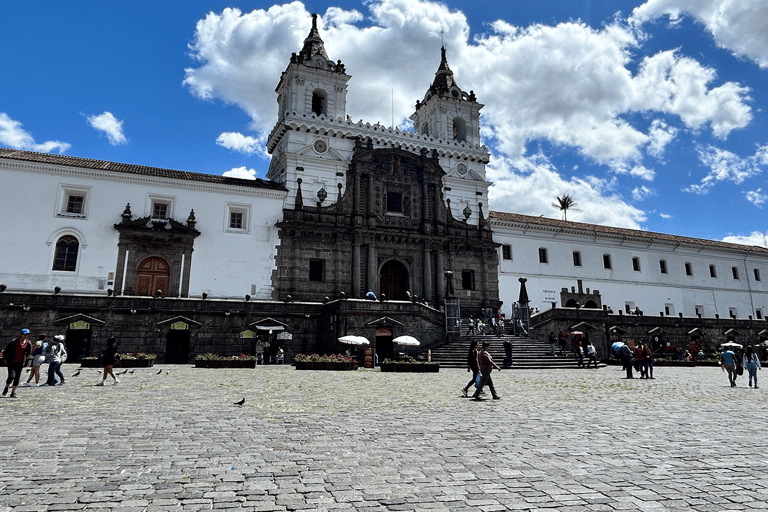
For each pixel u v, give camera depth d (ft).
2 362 91.45
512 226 173.27
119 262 122.21
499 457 28.27
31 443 30.58
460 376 83.97
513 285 168.86
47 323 102.32
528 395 58.80
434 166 159.53
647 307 190.19
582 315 139.44
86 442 30.99
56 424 36.65
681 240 203.51
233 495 21.53
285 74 160.86
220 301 116.16
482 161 169.37
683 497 21.58
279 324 119.75
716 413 45.91
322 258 141.49
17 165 118.62
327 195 146.51
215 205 134.62
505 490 22.41
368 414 42.93
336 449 29.94
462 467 26.17
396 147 157.58
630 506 20.45
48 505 20.07
